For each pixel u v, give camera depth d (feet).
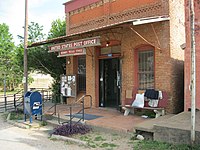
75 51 36.65
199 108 27.40
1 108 50.49
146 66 34.81
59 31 59.57
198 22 27.50
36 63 55.62
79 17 44.91
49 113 36.52
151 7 33.76
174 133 21.35
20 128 31.53
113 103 40.27
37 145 23.52
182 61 34.63
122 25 31.42
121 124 27.89
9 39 129.08
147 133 24.35
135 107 32.94
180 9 34.32
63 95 48.21
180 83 33.83
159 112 30.89
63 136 25.66
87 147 22.54
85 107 41.45
